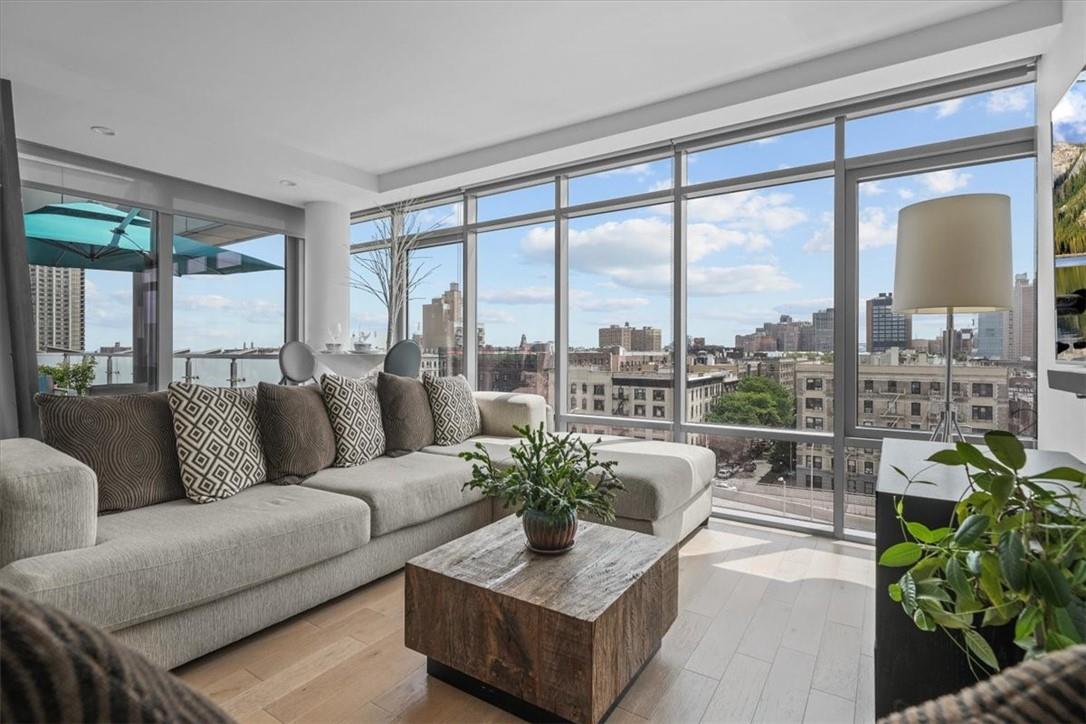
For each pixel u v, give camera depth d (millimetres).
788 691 1867
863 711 1770
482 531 2223
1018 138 2906
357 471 2959
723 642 2168
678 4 2631
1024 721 327
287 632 2211
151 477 2367
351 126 4023
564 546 2004
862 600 2521
